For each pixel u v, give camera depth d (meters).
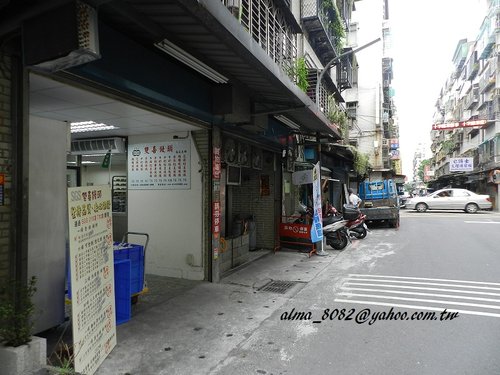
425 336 4.08
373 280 6.56
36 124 3.76
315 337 4.08
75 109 4.80
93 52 2.77
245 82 5.60
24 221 3.11
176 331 4.23
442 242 10.91
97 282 3.38
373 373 3.29
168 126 6.05
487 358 3.54
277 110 6.27
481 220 17.80
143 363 3.48
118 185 7.72
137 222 6.93
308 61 12.97
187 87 5.23
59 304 4.01
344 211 11.43
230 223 9.39
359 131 28.55
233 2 5.66
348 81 18.77
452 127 23.80
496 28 24.70
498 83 24.61
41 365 2.84
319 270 7.35
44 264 3.84
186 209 6.54
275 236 9.45
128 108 4.73
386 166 32.28
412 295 5.62
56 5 2.69
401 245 10.48
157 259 6.78
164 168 6.69
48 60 2.81
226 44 3.58
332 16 14.73
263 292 5.82
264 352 3.72
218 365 3.45
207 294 5.67
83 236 3.14
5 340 2.77
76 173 8.10
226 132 6.73
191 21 3.42
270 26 8.00
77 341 2.96
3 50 3.02
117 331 4.21
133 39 4.22
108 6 3.28
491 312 4.82
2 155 3.02
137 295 5.08
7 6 2.87
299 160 11.20
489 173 26.72
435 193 25.28
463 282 6.37
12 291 2.95
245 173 9.71
